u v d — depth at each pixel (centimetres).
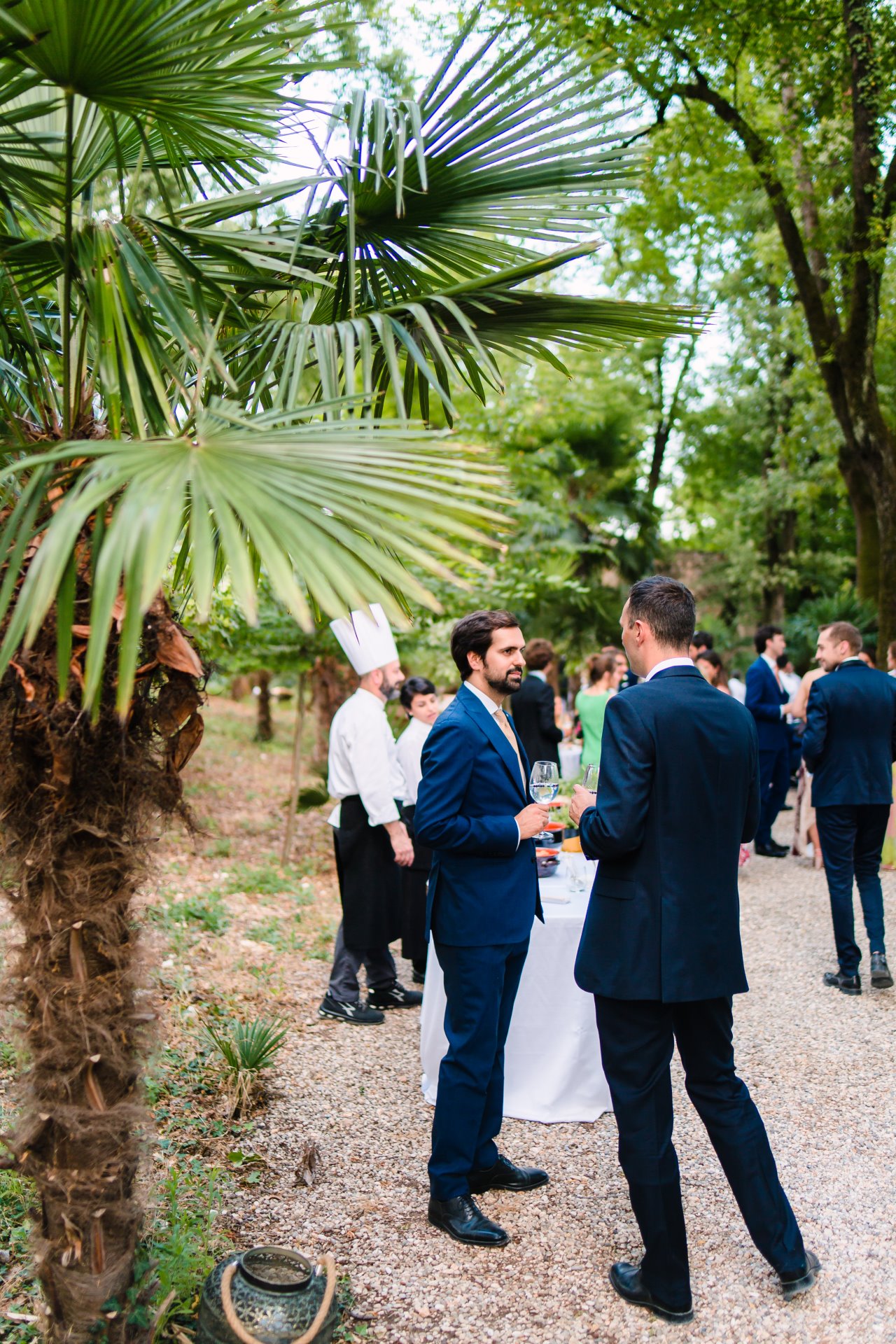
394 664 468
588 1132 356
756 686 821
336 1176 317
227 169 261
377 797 447
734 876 260
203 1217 277
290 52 214
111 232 208
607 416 1473
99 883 199
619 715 256
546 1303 256
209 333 217
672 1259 249
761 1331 247
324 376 213
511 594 850
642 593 274
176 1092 363
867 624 1180
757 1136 258
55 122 245
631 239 1171
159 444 178
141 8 172
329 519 160
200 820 917
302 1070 399
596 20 809
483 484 177
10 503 207
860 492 1188
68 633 171
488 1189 312
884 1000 496
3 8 162
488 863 291
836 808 504
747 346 1808
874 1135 354
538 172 258
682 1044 264
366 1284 261
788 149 972
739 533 2075
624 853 252
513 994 307
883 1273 271
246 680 1513
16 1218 272
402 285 288
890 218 920
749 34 845
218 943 546
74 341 243
